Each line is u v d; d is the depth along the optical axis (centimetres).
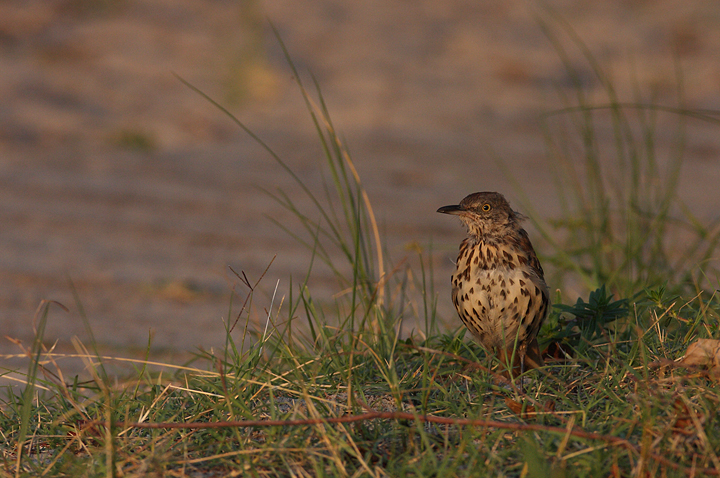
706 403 549
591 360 666
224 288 1282
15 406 681
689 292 901
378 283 801
